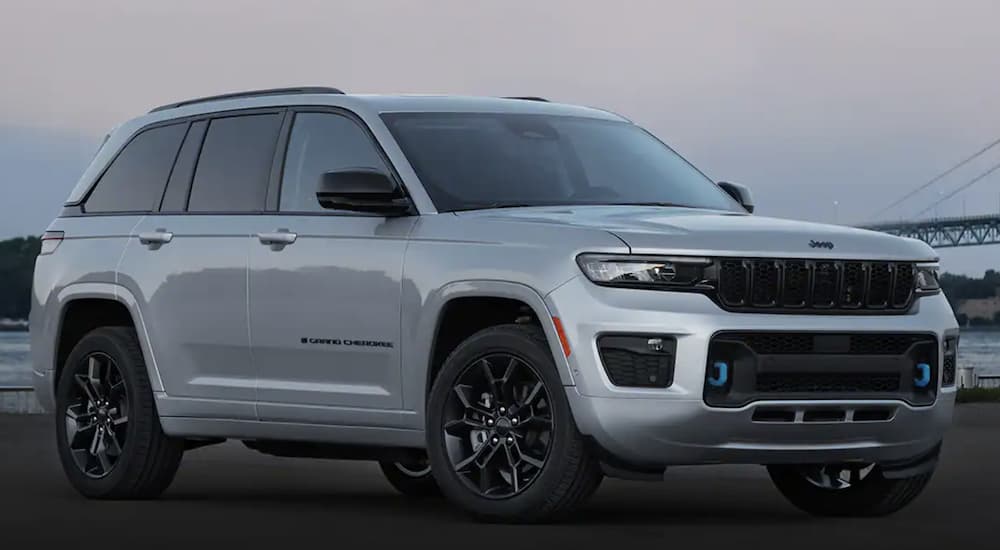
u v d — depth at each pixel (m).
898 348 6.60
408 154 7.06
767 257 6.34
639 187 7.41
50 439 12.10
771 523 6.68
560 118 7.72
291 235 7.26
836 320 6.41
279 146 7.54
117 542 5.99
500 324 6.80
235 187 7.65
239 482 8.93
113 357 8.06
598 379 6.21
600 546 5.77
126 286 8.00
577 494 6.36
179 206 7.91
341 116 7.38
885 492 6.99
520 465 6.52
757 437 6.30
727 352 6.24
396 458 7.21
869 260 6.54
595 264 6.28
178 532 6.30
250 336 7.42
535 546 5.78
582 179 7.28
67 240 8.44
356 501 7.89
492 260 6.50
